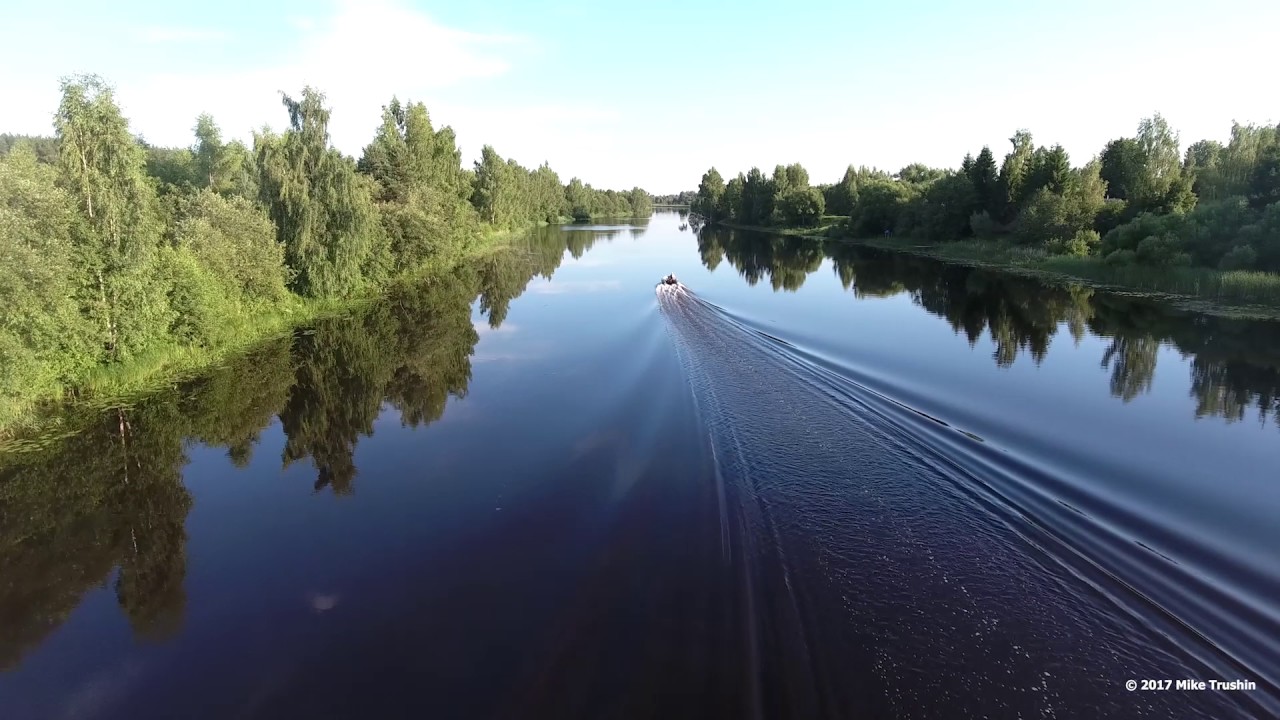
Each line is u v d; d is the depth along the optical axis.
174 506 13.55
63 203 18.94
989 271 49.38
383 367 24.50
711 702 7.34
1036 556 10.28
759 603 9.15
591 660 8.13
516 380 21.95
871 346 24.44
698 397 18.67
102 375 20.55
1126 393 18.33
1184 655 8.12
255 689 8.05
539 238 99.06
